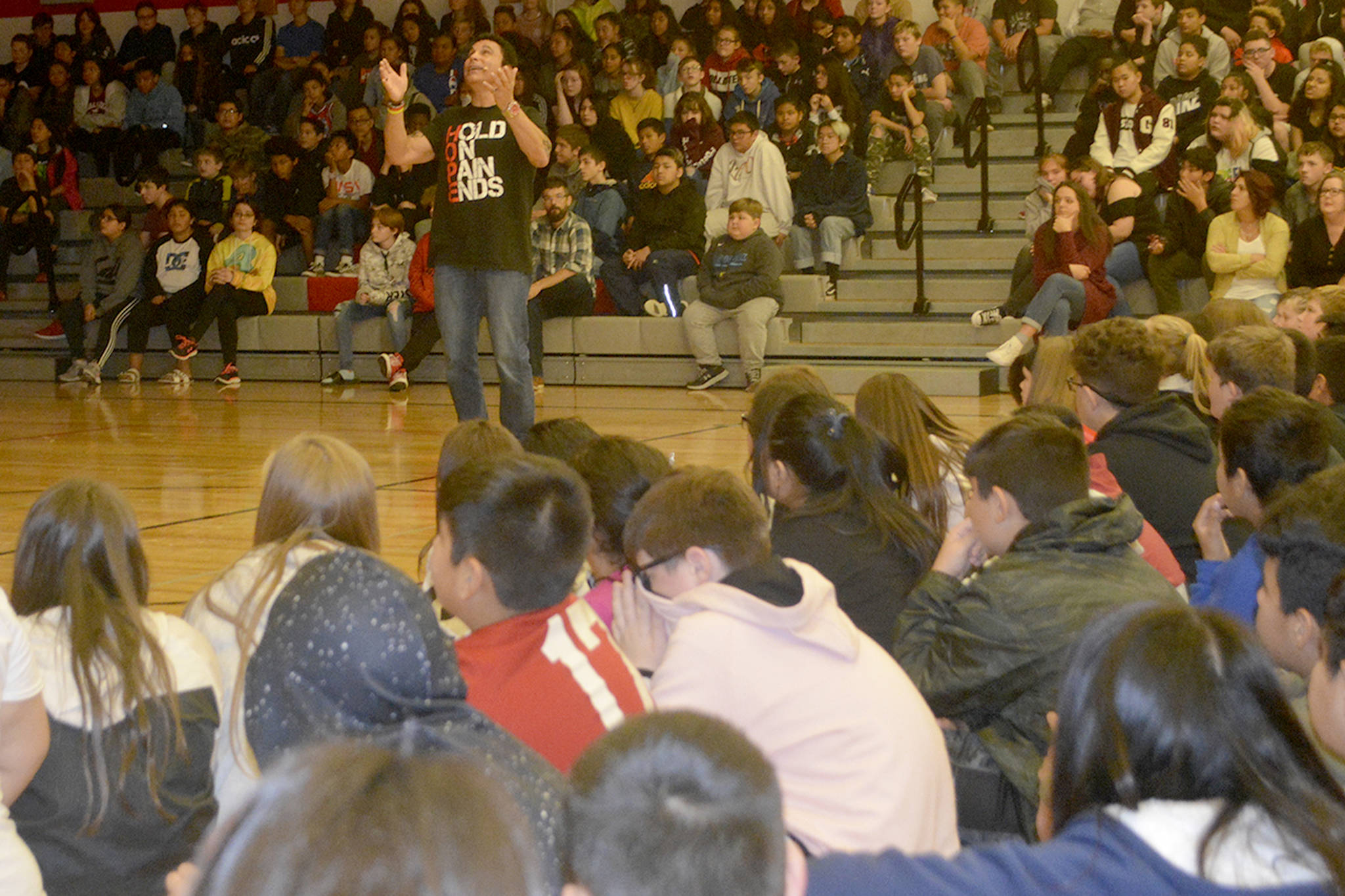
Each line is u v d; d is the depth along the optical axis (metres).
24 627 2.20
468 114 6.29
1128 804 1.39
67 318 12.18
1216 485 3.74
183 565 5.07
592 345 11.26
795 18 13.46
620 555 2.81
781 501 3.09
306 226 13.07
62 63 15.44
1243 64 11.16
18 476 6.98
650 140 11.95
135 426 8.95
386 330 11.72
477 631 2.14
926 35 12.70
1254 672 1.41
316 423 9.08
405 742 1.64
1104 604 2.46
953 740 2.69
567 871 1.03
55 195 14.23
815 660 2.10
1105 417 3.92
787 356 10.84
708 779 1.00
